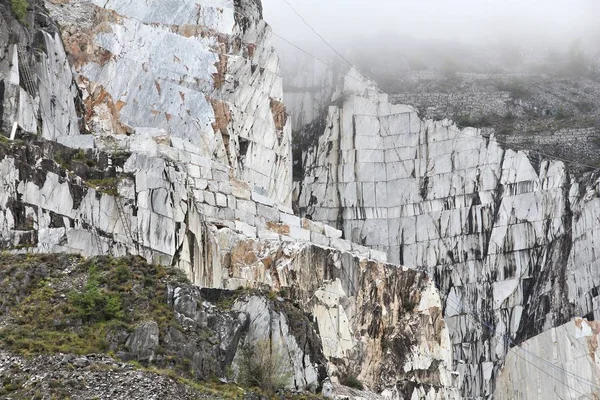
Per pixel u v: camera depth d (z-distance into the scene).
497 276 115.94
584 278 113.50
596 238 114.12
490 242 116.88
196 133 94.25
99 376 60.62
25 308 65.06
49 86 81.38
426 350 93.81
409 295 94.56
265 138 101.56
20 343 61.72
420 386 92.38
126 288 67.25
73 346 62.59
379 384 89.62
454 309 115.69
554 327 112.38
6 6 78.38
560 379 110.69
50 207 72.06
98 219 75.12
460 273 116.75
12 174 70.12
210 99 96.19
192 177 87.19
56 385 59.47
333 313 87.50
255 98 101.50
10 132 73.50
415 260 118.06
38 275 67.19
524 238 116.31
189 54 98.06
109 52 94.88
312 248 88.19
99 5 98.69
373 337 90.50
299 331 73.38
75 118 87.25
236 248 85.19
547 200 116.94
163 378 61.72
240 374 68.88
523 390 111.56
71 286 66.94
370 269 92.06
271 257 86.38
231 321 69.50
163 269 70.25
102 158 79.00
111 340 63.94
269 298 73.12
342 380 85.94
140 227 77.12
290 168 105.44
